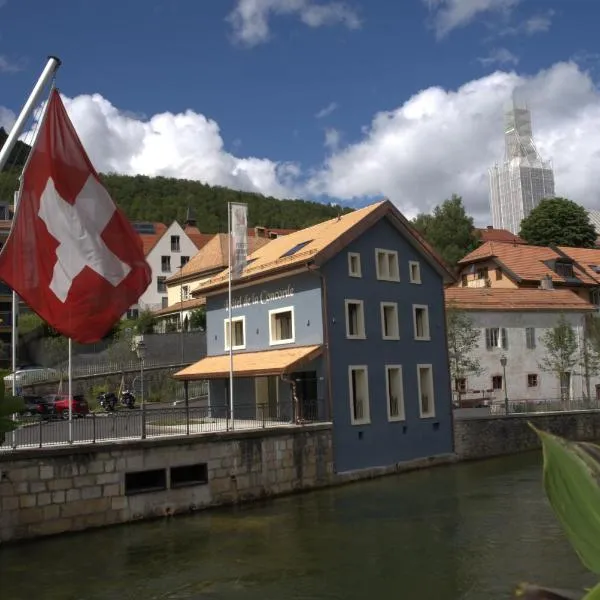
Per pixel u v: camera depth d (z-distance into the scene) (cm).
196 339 5144
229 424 2812
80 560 1705
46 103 1081
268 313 3219
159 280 7875
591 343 4631
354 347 2955
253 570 1596
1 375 246
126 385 4622
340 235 2944
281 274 3052
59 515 1962
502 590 1409
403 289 3228
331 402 2806
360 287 3039
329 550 1753
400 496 2455
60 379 4462
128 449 2122
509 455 3488
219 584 1498
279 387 3117
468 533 1889
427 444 3172
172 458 2225
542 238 7794
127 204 14162
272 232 7375
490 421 3475
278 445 2545
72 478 1998
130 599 1410
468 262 5669
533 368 4438
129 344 4925
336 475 2745
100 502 2045
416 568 1584
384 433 2983
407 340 3198
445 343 3381
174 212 14075
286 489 2545
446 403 3312
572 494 95
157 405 4400
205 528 2022
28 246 1036
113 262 1098
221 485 2345
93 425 2127
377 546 1783
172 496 2209
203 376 3238
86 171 1095
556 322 4559
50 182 1061
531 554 1666
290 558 1689
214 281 3631
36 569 1634
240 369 3006
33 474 1928
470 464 3222
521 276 5231
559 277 5322
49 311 1036
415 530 1944
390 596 1400
